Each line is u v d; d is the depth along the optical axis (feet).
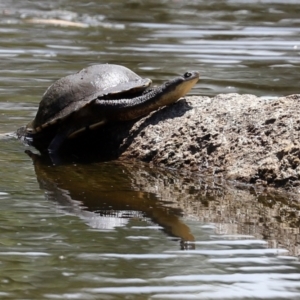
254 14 181.57
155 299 48.57
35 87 112.98
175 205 68.13
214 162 76.54
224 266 53.93
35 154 84.84
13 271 52.85
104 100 81.30
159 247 57.57
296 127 74.43
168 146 79.87
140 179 75.66
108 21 171.53
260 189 71.87
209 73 123.13
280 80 118.83
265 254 56.34
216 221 63.98
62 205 67.56
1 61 130.52
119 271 53.01
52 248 57.11
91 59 132.57
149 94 80.94
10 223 62.44
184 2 199.62
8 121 96.53
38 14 179.11
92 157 83.82
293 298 48.93
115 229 61.67
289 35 155.74
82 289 50.14
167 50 140.77
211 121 79.82
